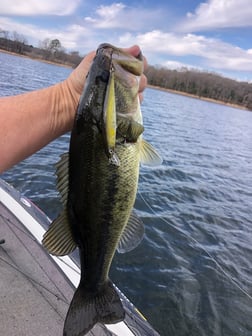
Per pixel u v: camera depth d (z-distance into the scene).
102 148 0.34
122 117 0.35
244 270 1.64
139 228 0.39
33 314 0.72
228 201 2.75
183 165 3.59
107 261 0.38
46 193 2.01
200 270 1.53
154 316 1.22
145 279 1.39
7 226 0.98
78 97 0.35
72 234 0.36
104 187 0.35
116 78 0.34
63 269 0.84
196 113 11.02
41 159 2.59
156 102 11.07
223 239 1.94
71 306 0.37
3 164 0.32
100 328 0.70
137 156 0.36
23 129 0.32
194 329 1.20
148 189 2.52
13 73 8.45
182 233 1.88
